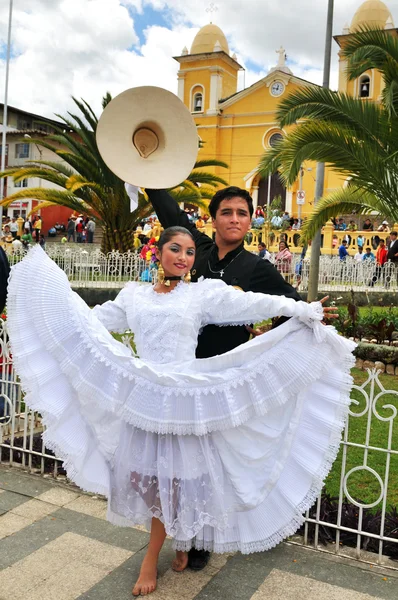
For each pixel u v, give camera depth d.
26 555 3.03
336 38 30.50
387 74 8.02
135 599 2.70
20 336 2.86
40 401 2.77
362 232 22.81
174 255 2.78
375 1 35.44
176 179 3.29
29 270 2.93
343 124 8.20
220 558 3.08
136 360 2.65
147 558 2.79
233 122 35.56
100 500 3.66
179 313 2.71
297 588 2.82
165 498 2.59
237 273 2.98
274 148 8.42
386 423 5.59
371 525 3.23
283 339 2.70
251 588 2.82
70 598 2.70
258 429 2.71
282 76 33.97
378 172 8.24
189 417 2.59
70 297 2.85
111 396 2.67
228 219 2.97
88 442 2.81
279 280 2.97
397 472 4.42
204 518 2.62
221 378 2.62
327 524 3.16
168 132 3.32
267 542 2.71
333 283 15.87
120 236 17.34
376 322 9.73
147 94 3.22
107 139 3.20
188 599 2.72
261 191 35.06
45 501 3.64
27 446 4.27
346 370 2.77
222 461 2.67
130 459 2.68
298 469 2.75
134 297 2.88
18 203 37.59
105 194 16.16
